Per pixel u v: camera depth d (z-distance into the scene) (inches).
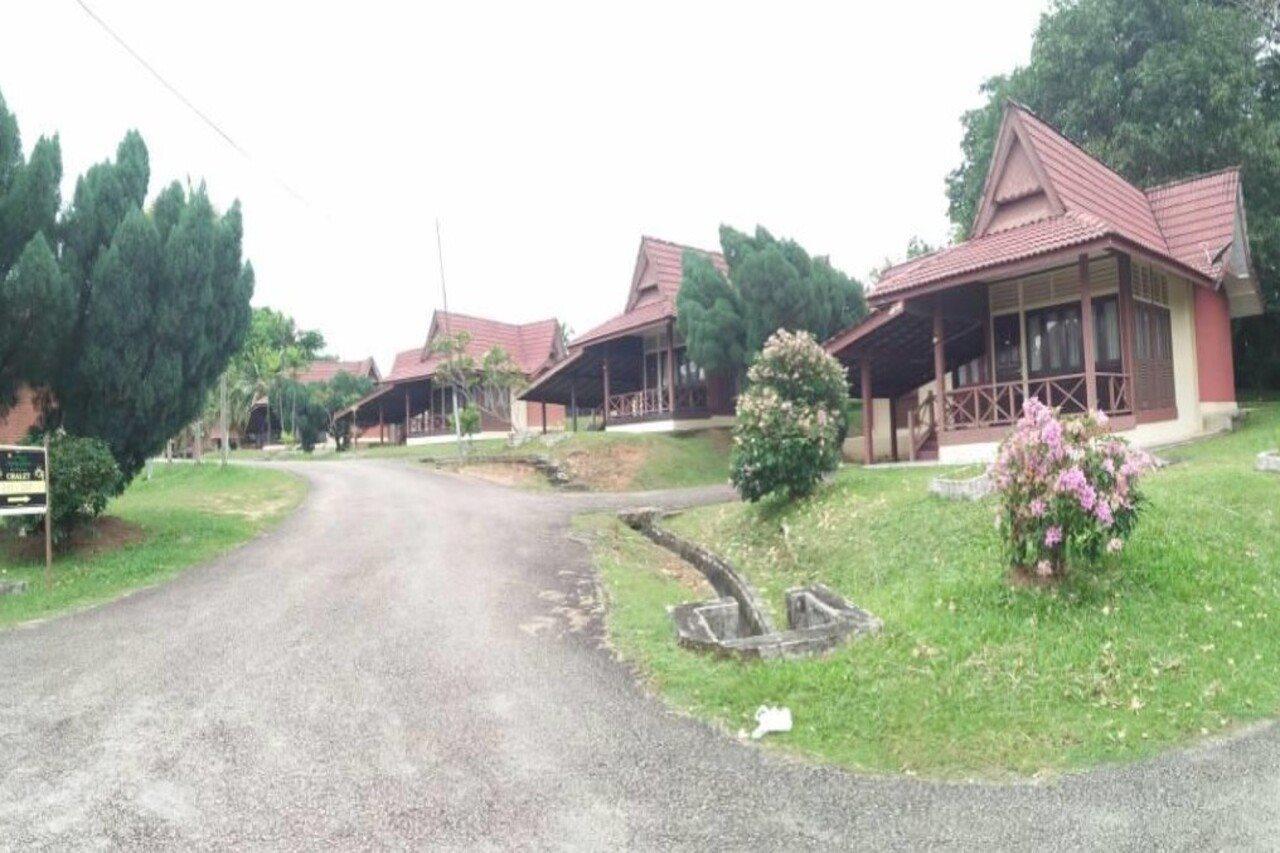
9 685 242.5
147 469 957.2
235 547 478.9
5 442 520.1
